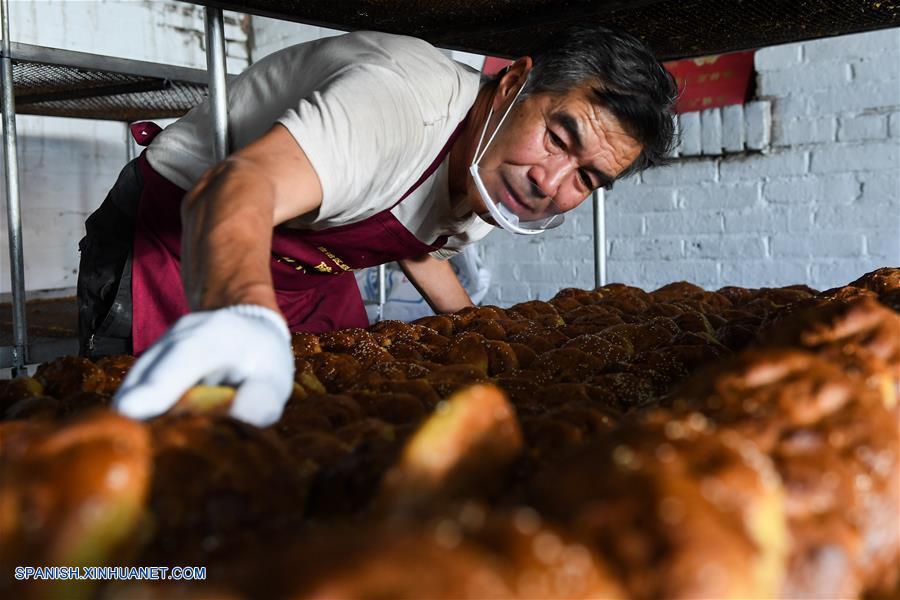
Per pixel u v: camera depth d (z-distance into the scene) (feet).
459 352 3.69
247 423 1.84
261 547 1.36
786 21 6.21
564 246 15.46
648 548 1.10
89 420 1.43
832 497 1.42
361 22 5.96
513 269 16.14
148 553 1.41
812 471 1.43
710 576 1.06
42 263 14.37
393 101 4.03
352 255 5.12
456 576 0.94
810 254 12.86
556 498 1.26
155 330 5.22
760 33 6.59
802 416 1.61
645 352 3.28
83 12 14.73
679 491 1.18
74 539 1.22
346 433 2.19
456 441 1.46
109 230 5.40
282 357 2.29
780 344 2.14
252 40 17.35
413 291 13.35
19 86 9.06
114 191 5.46
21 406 2.63
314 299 6.13
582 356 3.44
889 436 1.60
